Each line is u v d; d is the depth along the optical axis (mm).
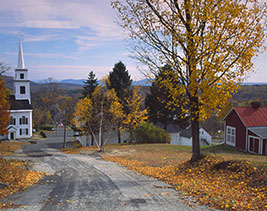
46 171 14203
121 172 13383
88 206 7172
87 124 29875
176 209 6781
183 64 11008
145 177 11773
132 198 7922
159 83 11602
